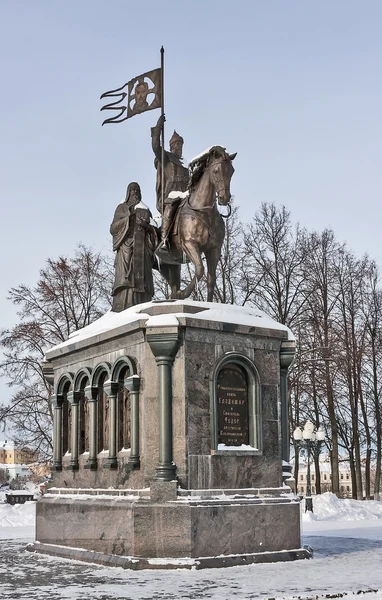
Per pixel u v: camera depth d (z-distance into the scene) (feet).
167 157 53.06
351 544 53.62
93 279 131.64
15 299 128.57
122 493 42.65
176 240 48.11
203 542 39.63
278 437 44.70
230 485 42.19
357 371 139.13
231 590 31.48
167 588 32.19
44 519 49.60
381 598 29.53
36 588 32.55
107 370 45.93
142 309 44.14
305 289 128.36
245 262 125.29
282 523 42.65
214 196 46.60
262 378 44.78
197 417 41.86
